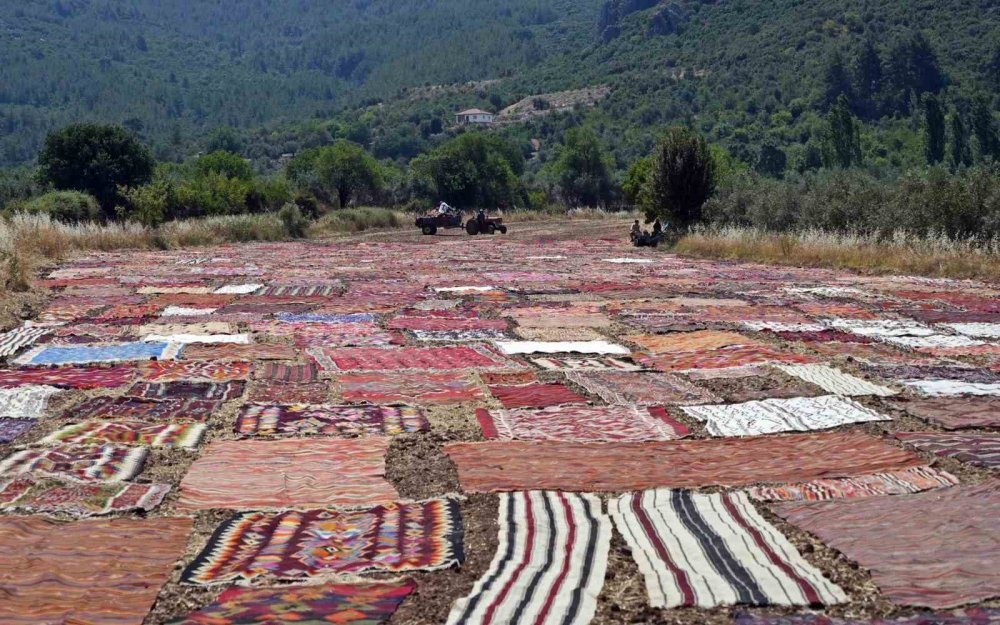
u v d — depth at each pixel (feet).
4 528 18.48
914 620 15.30
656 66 605.73
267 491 21.25
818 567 17.26
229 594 15.96
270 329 44.50
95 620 15.11
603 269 80.12
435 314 50.80
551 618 15.23
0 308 49.19
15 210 122.62
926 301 55.88
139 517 19.63
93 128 169.58
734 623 15.29
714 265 84.38
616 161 378.94
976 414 28.66
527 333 44.34
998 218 79.82
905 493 21.25
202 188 164.55
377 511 20.07
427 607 15.75
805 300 56.59
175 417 27.45
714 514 19.80
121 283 64.54
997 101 334.65
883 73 397.60
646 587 16.40
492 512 20.13
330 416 27.78
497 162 255.09
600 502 20.62
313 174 239.50
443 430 26.78
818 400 30.25
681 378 34.40
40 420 27.17
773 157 322.55
